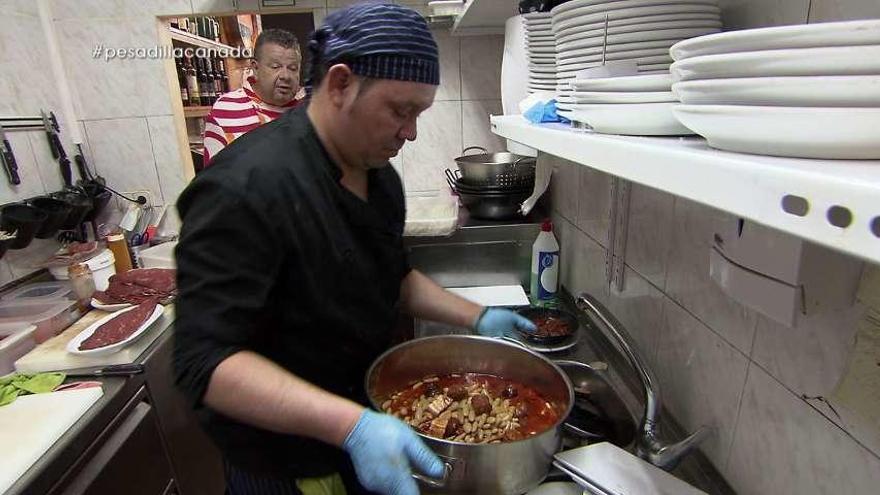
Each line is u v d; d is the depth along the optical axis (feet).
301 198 2.21
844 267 1.59
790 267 1.64
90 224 6.64
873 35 0.81
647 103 1.47
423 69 2.10
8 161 5.45
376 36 2.00
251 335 2.16
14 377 4.01
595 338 3.96
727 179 0.94
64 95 6.37
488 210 5.39
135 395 4.30
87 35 6.22
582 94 1.77
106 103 6.49
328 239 2.36
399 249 3.06
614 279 3.75
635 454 2.60
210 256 2.04
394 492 1.96
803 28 0.87
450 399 3.14
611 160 1.44
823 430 1.80
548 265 4.93
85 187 6.45
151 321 4.71
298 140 2.30
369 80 2.06
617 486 2.23
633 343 2.94
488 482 2.28
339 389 2.87
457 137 6.88
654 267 3.09
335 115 2.25
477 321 3.46
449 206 5.78
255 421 2.03
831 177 0.72
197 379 2.00
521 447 2.24
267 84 6.16
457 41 6.50
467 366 3.46
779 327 1.98
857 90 0.82
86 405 3.75
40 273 5.96
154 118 6.60
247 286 2.07
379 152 2.37
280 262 2.19
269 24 11.69
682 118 1.16
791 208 0.80
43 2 6.05
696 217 2.55
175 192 6.89
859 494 1.66
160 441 4.60
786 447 2.00
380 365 3.01
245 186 2.03
